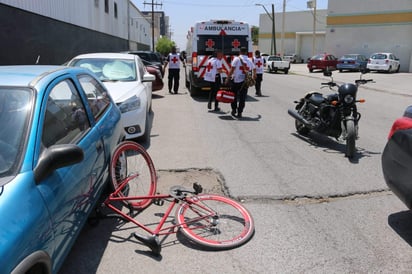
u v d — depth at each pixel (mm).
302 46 57656
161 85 15211
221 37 13969
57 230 2643
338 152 7012
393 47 36750
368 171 5930
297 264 3443
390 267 3412
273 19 49219
